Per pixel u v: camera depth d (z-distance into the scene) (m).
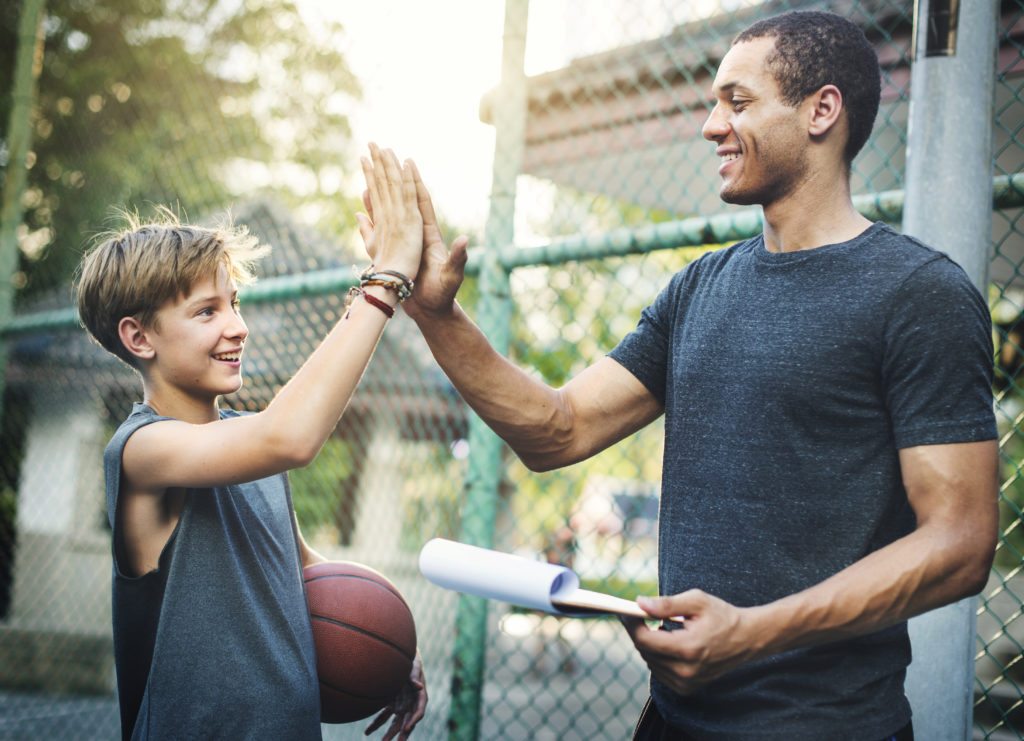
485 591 1.59
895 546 1.44
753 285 1.71
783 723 1.51
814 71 1.66
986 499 1.45
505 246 2.83
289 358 4.00
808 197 1.69
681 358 1.77
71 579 8.79
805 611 1.40
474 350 1.88
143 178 4.95
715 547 1.62
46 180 5.45
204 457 1.70
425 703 2.14
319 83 4.20
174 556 1.79
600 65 4.03
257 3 4.43
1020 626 6.42
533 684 8.80
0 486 6.78
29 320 4.69
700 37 3.72
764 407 1.61
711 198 4.74
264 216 4.66
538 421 1.91
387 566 6.54
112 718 5.98
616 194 5.03
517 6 2.89
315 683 1.85
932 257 1.55
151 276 1.83
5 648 7.42
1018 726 5.06
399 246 1.82
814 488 1.56
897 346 1.51
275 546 1.93
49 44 5.50
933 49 1.96
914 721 1.88
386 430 5.57
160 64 4.94
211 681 1.74
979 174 1.93
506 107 2.87
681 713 1.64
